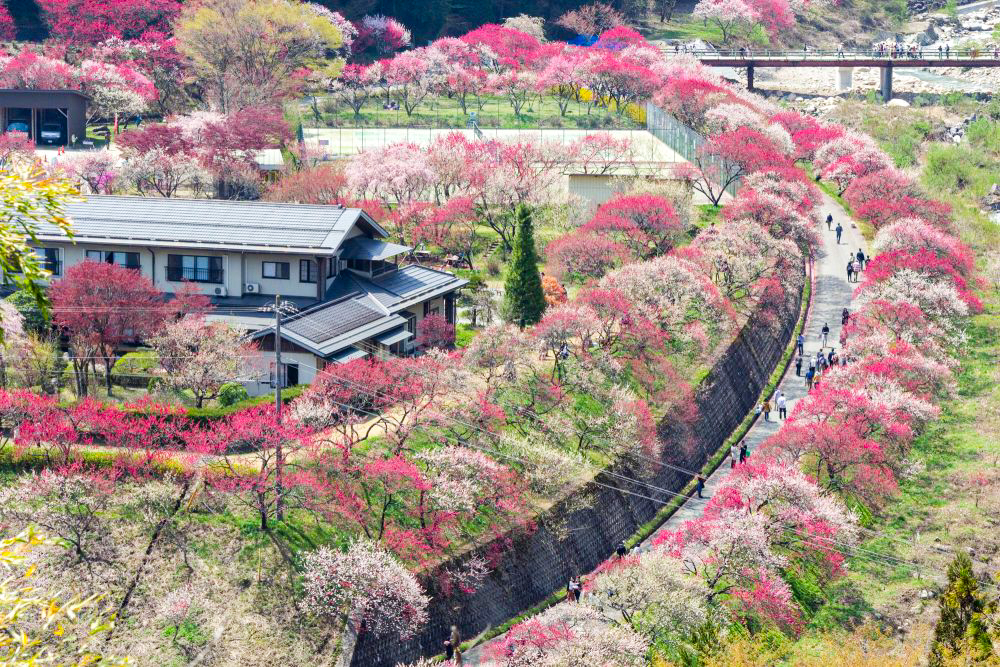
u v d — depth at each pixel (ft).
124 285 284.00
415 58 636.89
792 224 420.77
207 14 575.38
